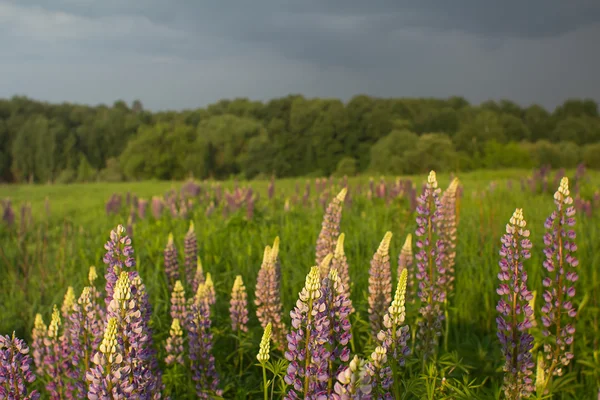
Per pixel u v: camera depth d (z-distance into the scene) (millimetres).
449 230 5602
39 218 14422
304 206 13641
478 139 74562
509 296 3469
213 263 7945
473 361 4699
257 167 84062
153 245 9078
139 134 90188
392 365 2496
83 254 8750
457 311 5777
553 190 15477
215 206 15359
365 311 5426
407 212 10484
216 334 5016
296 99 106000
